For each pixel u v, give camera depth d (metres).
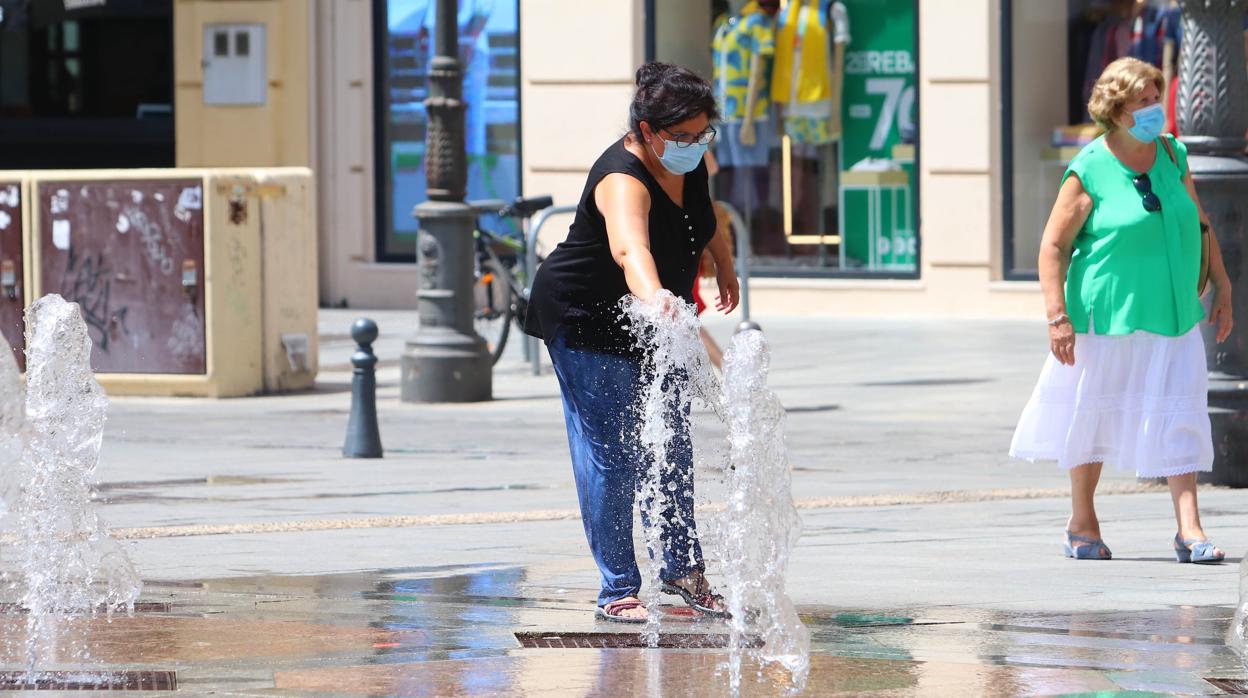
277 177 45.31
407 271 67.12
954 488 30.75
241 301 44.72
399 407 42.91
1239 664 17.23
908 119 61.72
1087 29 60.12
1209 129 29.48
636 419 19.06
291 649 17.94
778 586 16.84
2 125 72.00
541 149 64.94
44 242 45.19
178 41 69.06
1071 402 23.42
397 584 21.80
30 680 16.67
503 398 44.59
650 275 18.02
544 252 62.19
